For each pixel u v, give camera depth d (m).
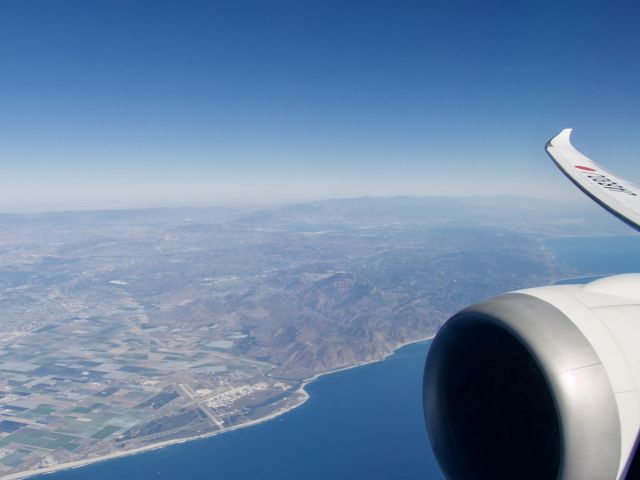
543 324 5.01
